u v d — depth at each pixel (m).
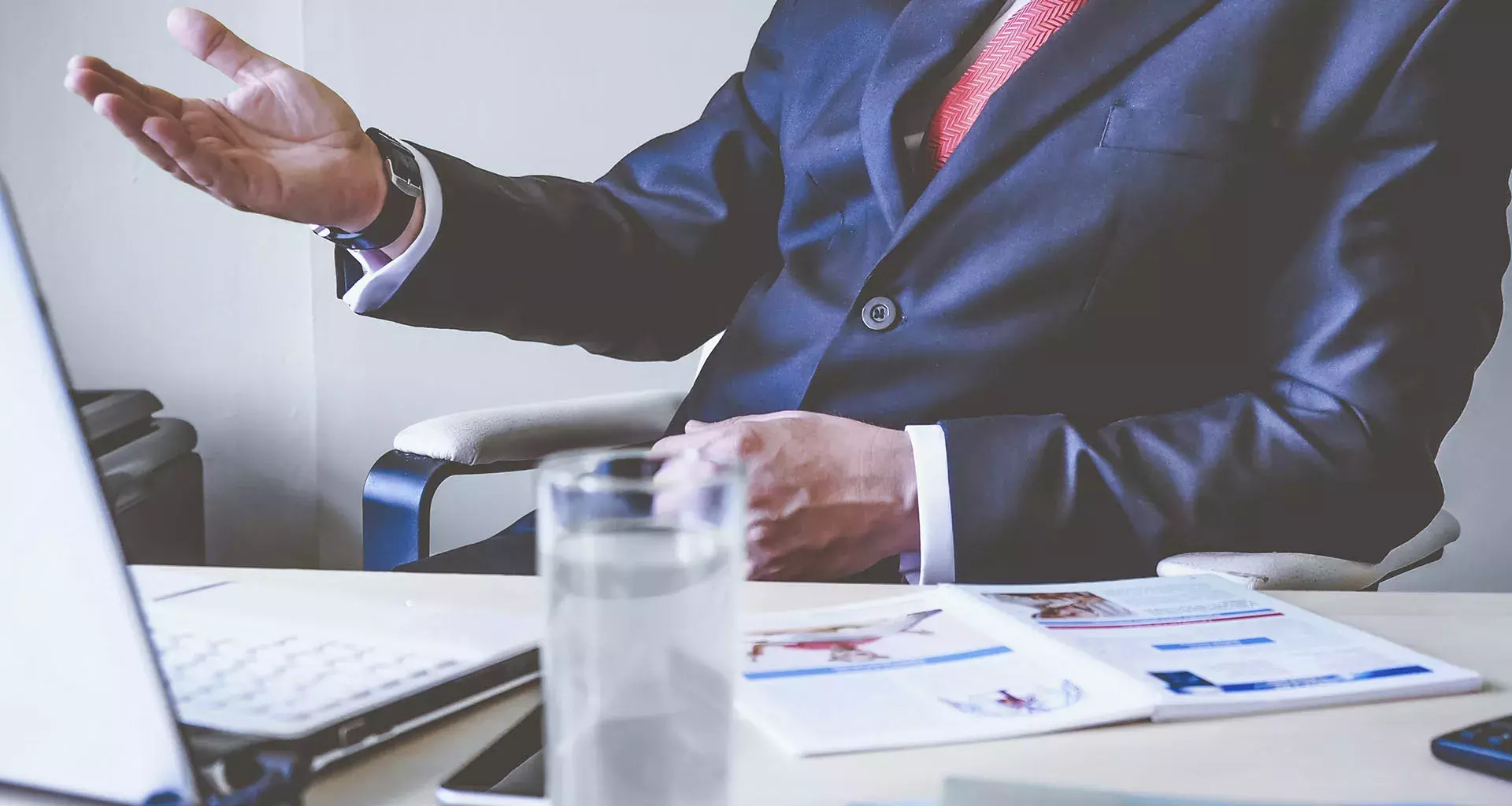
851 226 1.11
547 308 1.16
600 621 0.29
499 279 1.10
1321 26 0.93
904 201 1.03
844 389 1.00
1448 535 1.12
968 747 0.42
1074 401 0.99
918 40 1.04
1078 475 0.84
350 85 1.80
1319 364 0.90
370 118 1.80
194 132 0.88
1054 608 0.59
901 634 0.54
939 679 0.48
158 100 0.87
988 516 0.83
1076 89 0.96
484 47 1.79
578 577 0.29
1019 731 0.43
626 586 0.29
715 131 1.28
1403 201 0.89
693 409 1.13
